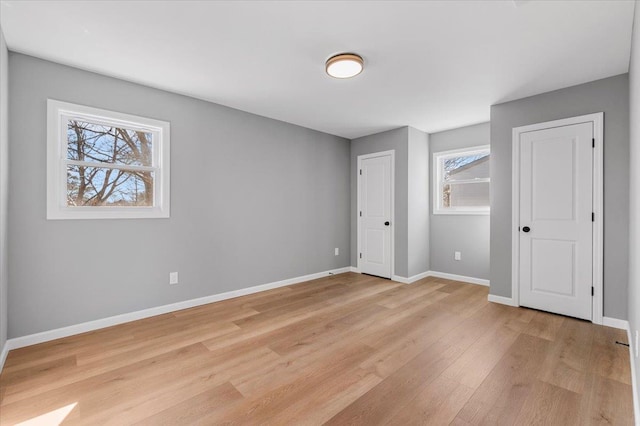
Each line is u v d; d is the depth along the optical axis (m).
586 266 2.88
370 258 4.91
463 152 4.45
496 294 3.46
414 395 1.75
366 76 2.78
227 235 3.62
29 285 2.38
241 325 2.79
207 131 3.42
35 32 2.08
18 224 2.34
